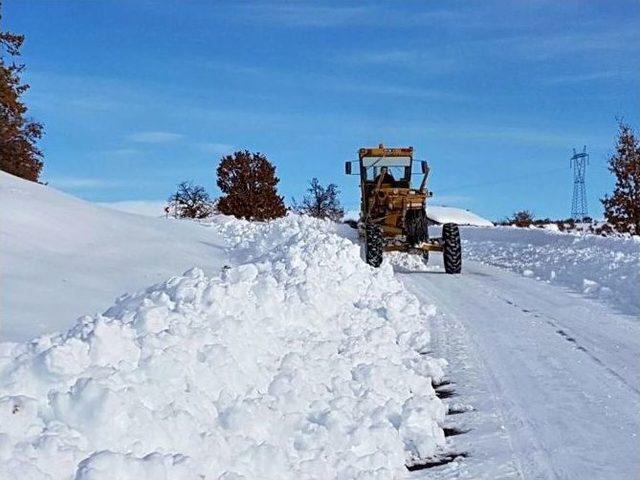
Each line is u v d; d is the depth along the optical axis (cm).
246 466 354
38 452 291
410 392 535
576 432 469
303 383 461
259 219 3528
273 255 1091
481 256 1917
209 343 441
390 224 1463
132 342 400
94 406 322
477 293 1090
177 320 471
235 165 3594
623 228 2192
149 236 1430
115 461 291
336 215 4003
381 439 430
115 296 837
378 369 529
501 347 708
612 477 399
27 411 315
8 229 1116
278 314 601
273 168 3653
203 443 347
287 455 382
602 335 762
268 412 403
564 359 657
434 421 477
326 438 411
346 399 464
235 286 576
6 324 630
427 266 1543
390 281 1026
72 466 294
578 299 1021
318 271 844
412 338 720
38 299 752
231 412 384
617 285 1096
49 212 1333
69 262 1002
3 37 2523
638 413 504
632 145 2188
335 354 559
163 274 1047
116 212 1717
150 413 338
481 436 469
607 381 583
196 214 3822
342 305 793
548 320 852
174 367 384
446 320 853
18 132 2956
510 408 521
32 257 977
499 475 406
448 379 600
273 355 502
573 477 400
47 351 352
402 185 1634
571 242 1761
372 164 1634
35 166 3138
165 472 302
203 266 1198
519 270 1460
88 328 404
